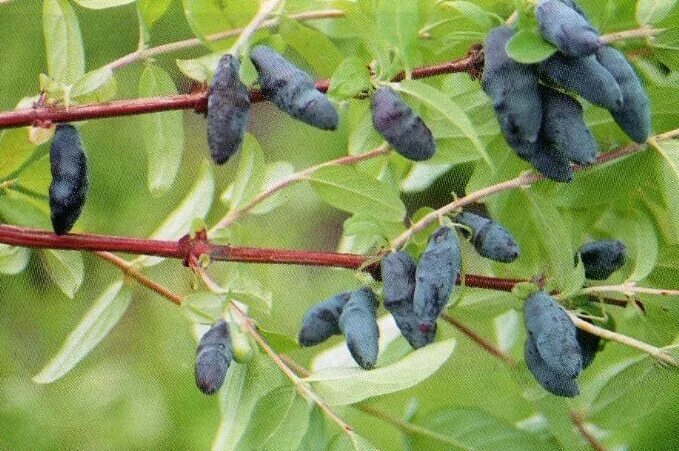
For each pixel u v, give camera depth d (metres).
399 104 0.63
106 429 0.99
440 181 0.75
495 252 0.65
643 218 0.69
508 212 0.70
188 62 0.66
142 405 1.00
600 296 0.67
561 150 0.63
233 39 0.66
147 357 1.01
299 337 0.65
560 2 0.63
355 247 0.70
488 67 0.63
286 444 0.65
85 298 0.85
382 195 0.67
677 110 0.69
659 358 0.66
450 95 0.69
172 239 0.71
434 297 0.63
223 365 0.64
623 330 0.74
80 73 0.67
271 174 0.73
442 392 0.79
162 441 1.00
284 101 0.62
